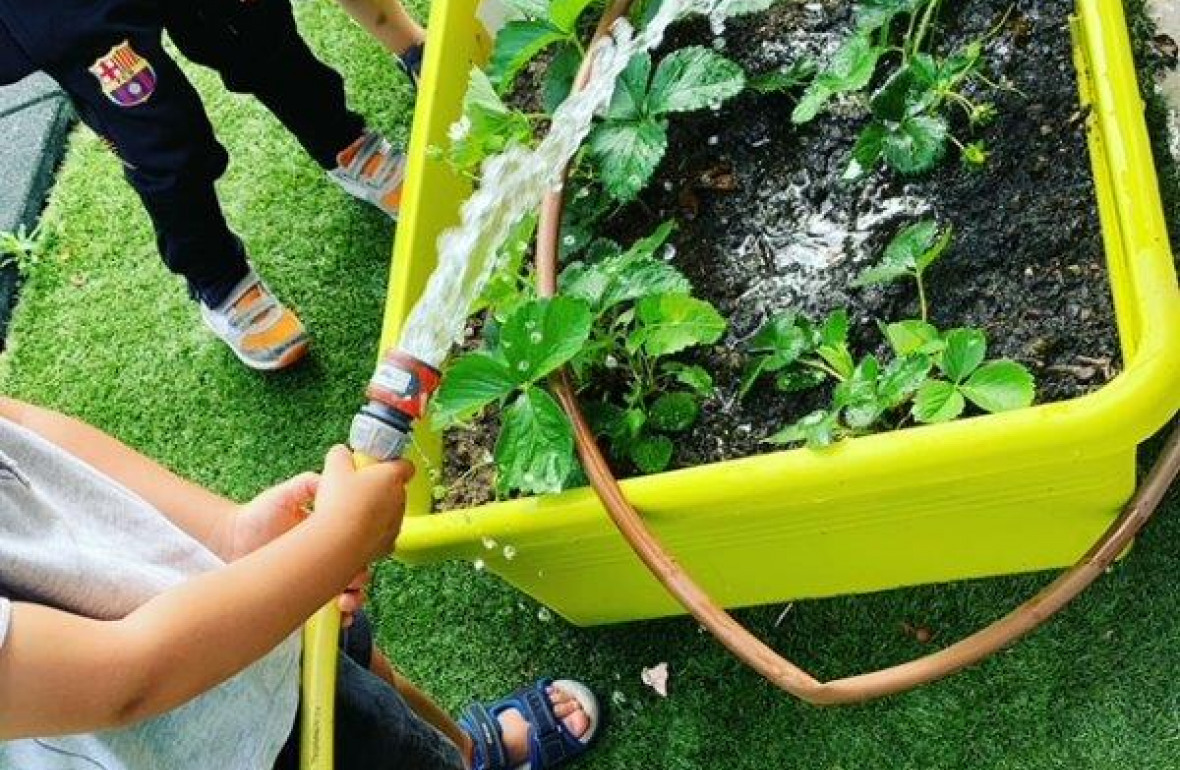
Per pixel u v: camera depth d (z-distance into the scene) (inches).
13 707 26.5
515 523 38.6
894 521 39.8
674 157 46.2
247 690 34.2
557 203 40.3
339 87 59.5
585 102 41.0
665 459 40.8
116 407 63.7
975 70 43.5
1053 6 43.6
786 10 46.8
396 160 61.0
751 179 45.1
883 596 49.1
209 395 62.6
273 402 61.5
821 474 34.8
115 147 51.8
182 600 29.0
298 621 30.9
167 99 50.0
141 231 67.6
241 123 68.4
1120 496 40.0
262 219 65.8
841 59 42.6
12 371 66.3
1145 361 32.3
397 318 42.4
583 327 36.6
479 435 44.9
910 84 42.2
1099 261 40.0
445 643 54.2
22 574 29.3
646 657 51.2
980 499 38.3
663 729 50.0
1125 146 34.9
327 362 61.5
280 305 60.6
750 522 38.4
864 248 42.7
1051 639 46.4
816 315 42.4
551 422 37.1
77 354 65.7
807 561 43.7
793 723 48.4
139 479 37.6
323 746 32.5
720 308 43.5
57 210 69.8
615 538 40.1
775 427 41.3
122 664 27.5
